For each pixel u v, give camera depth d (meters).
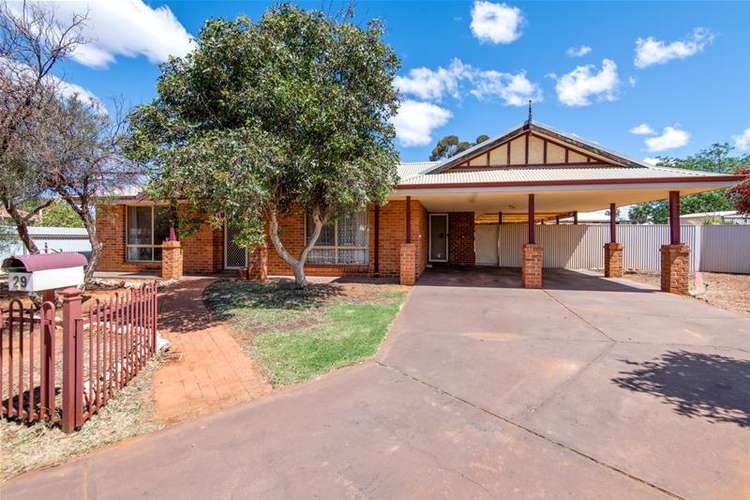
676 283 9.32
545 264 16.55
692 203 28.30
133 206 13.82
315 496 2.09
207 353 4.62
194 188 5.83
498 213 18.33
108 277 11.97
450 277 12.41
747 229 14.78
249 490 2.15
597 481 2.22
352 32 7.60
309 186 7.11
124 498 2.09
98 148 6.89
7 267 3.62
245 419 3.00
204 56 6.88
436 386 3.62
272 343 4.95
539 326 5.90
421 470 2.33
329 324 5.93
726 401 3.30
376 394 3.45
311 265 12.96
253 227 6.21
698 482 2.21
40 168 6.08
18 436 2.73
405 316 6.57
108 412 3.11
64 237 16.94
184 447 2.61
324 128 6.93
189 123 6.96
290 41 7.77
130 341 3.83
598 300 8.23
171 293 8.95
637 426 2.88
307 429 2.83
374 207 12.54
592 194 10.76
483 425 2.89
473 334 5.43
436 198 11.71
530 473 2.30
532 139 12.64
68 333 2.79
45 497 2.10
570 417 3.01
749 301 8.77
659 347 4.84
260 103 6.78
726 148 30.95
